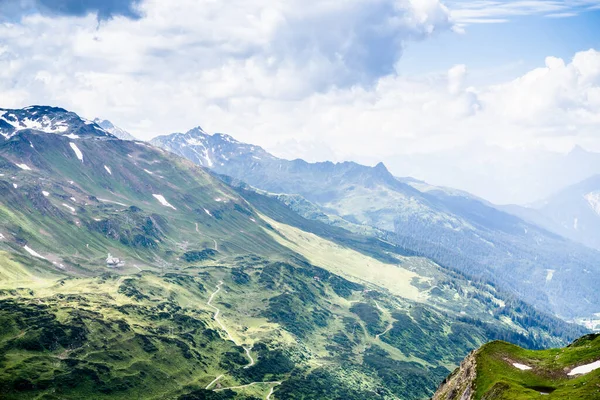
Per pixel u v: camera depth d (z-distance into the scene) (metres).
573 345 164.38
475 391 144.38
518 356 158.62
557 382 137.75
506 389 132.12
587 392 119.38
